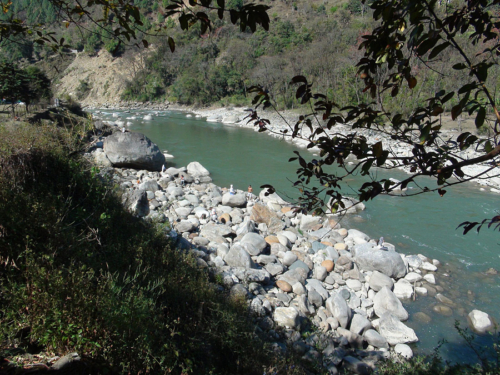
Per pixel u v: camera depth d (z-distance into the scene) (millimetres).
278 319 7922
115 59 80375
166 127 41094
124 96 72750
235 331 5812
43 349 3551
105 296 4094
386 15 2373
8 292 3758
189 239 11391
